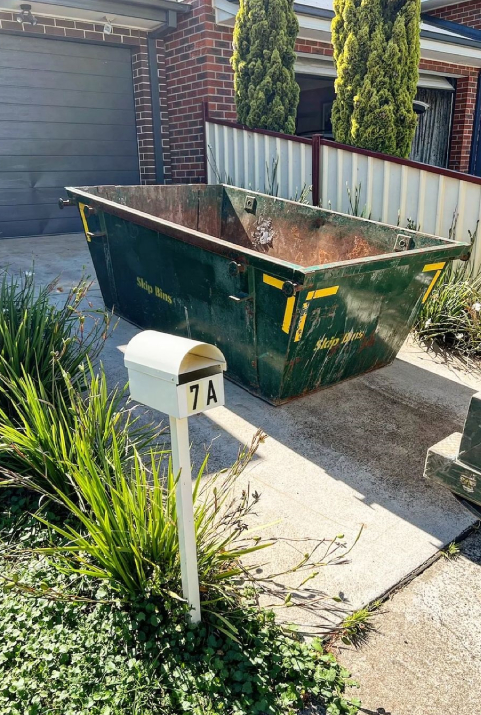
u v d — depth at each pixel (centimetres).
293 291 316
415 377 450
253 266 342
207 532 246
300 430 363
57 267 630
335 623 224
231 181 759
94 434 274
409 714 191
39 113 771
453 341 514
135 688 191
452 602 237
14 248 714
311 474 319
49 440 265
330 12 784
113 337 478
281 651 207
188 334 438
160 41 825
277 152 676
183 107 814
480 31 1020
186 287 414
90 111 811
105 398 292
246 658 202
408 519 286
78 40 766
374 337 415
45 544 255
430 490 309
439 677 204
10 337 327
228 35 764
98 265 519
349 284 352
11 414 315
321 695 194
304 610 230
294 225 513
